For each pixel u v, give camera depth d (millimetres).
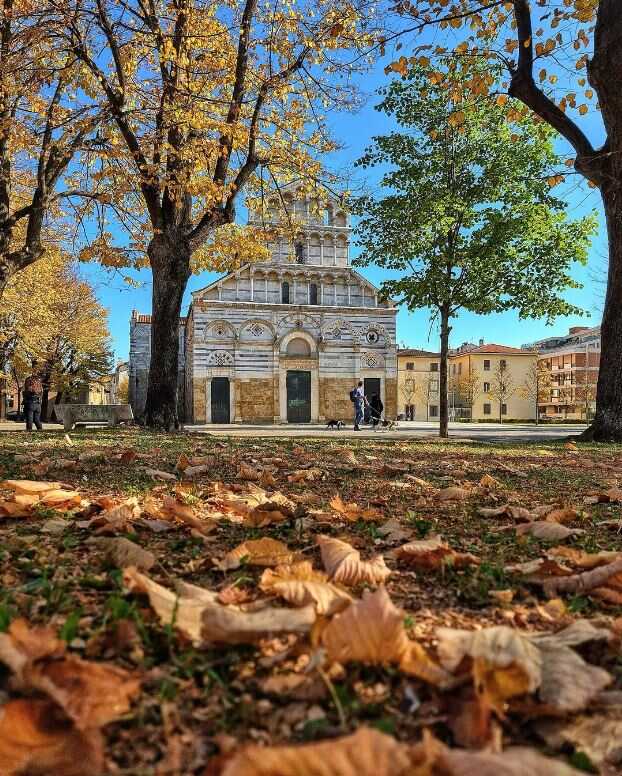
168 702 1105
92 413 15492
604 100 9812
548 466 6199
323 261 38344
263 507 3066
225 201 13375
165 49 10578
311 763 741
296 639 1356
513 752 848
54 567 1991
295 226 15953
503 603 1822
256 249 15344
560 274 13945
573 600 1848
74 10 10531
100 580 1846
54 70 11367
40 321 30219
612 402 10531
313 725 1020
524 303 14078
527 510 3342
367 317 38344
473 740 981
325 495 3961
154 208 12562
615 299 10375
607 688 1239
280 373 36594
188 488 3807
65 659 1146
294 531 2771
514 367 67750
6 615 1381
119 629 1359
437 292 14430
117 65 11195
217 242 15344
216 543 2502
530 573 2088
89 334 41781
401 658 1219
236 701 1124
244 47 11953
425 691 1163
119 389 82312
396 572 2131
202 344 35625
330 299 38375
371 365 38250
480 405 66688
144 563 1992
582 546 2609
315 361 37281
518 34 10227
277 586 1553
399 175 14383
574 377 72188
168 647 1344
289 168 13812
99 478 4438
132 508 2871
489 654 1159
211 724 1049
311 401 37156
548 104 10289
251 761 727
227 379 36000
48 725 922
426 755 830
